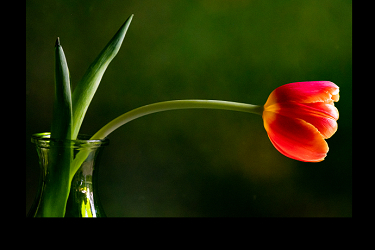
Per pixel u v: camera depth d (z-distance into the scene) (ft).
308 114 3.56
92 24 5.34
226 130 5.65
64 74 3.49
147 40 5.44
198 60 5.51
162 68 5.48
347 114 5.70
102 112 5.45
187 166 5.65
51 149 3.51
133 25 5.41
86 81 3.58
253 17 5.53
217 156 5.66
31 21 5.24
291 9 5.55
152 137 5.60
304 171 5.74
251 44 5.54
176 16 5.45
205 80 5.52
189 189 5.66
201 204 5.68
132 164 5.58
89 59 5.34
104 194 5.55
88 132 5.43
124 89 5.45
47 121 5.32
